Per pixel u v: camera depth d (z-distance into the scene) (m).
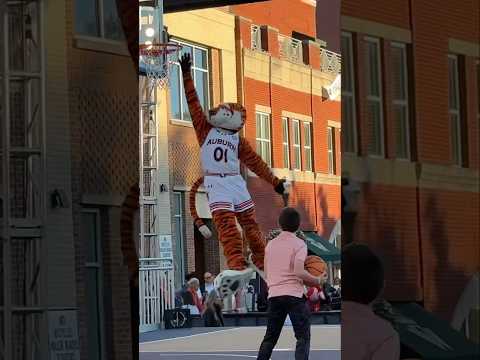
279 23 29.31
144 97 21.86
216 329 17.86
